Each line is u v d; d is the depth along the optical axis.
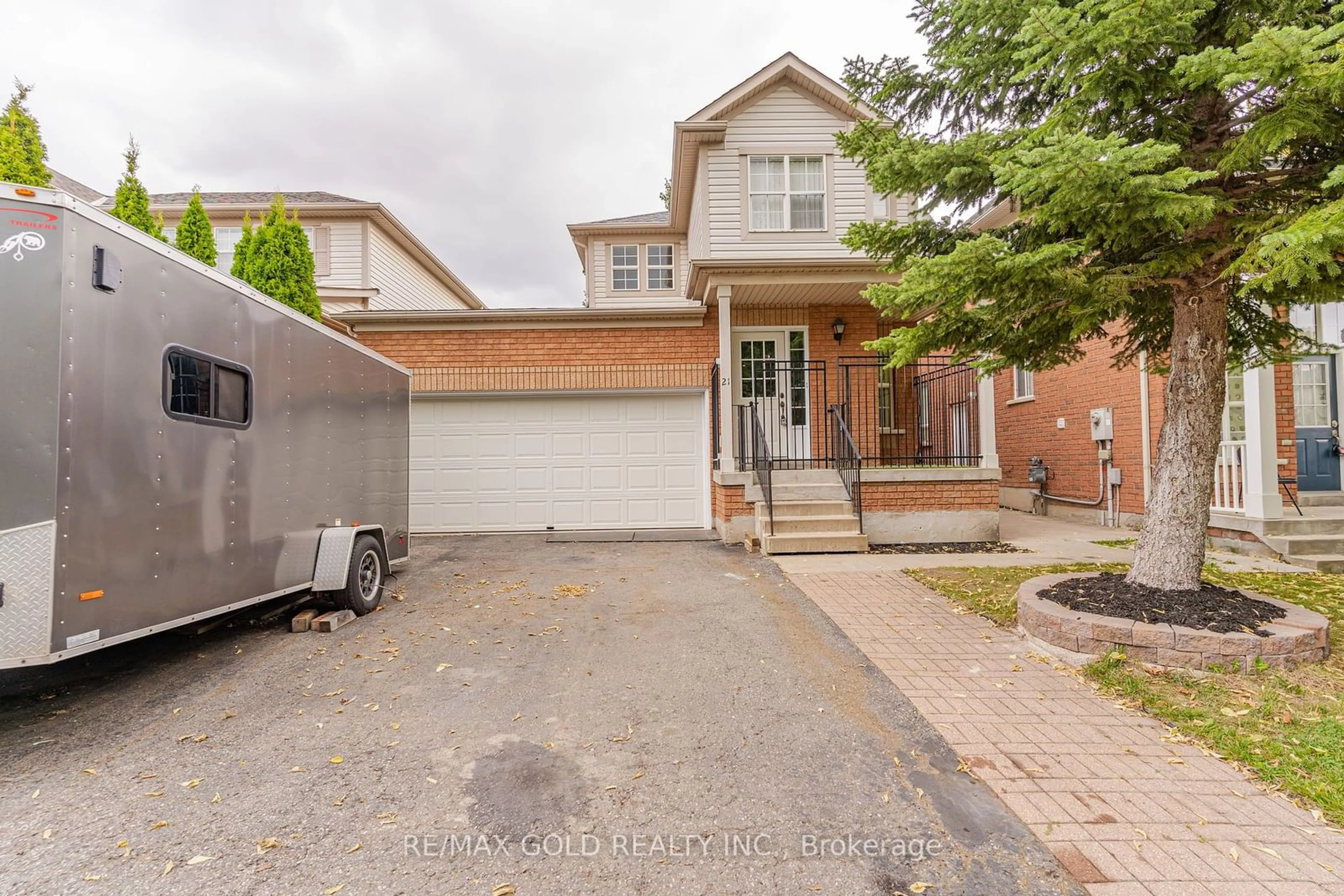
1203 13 3.20
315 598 5.13
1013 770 2.70
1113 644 3.80
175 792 2.57
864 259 8.40
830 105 10.63
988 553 7.58
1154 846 2.16
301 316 4.79
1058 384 11.21
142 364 3.30
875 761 2.81
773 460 9.51
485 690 3.66
